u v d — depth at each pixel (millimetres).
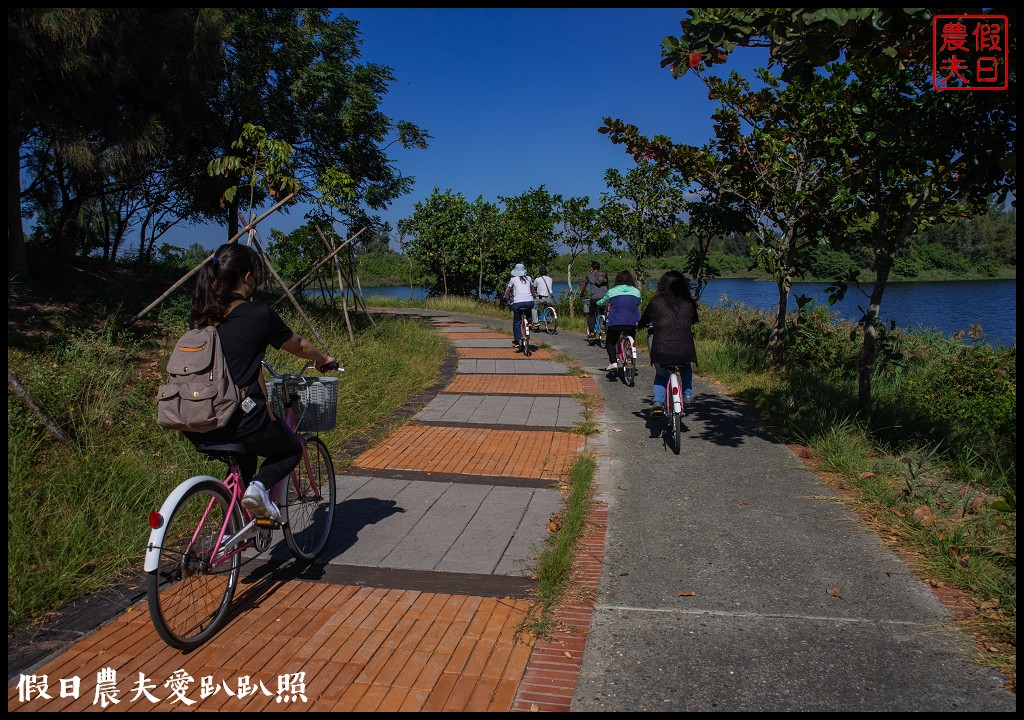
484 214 26906
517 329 12898
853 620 3240
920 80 5941
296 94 14039
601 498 5008
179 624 3027
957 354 10617
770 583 3629
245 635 3139
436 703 2633
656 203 16422
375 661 2924
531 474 5609
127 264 12477
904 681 2768
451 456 6125
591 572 3791
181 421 2990
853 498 4852
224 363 3078
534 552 4059
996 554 3814
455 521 4574
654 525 4469
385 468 5770
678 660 2941
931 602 3391
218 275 3232
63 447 4965
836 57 4438
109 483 4449
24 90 7574
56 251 10914
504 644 3066
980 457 5719
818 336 11086
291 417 3785
